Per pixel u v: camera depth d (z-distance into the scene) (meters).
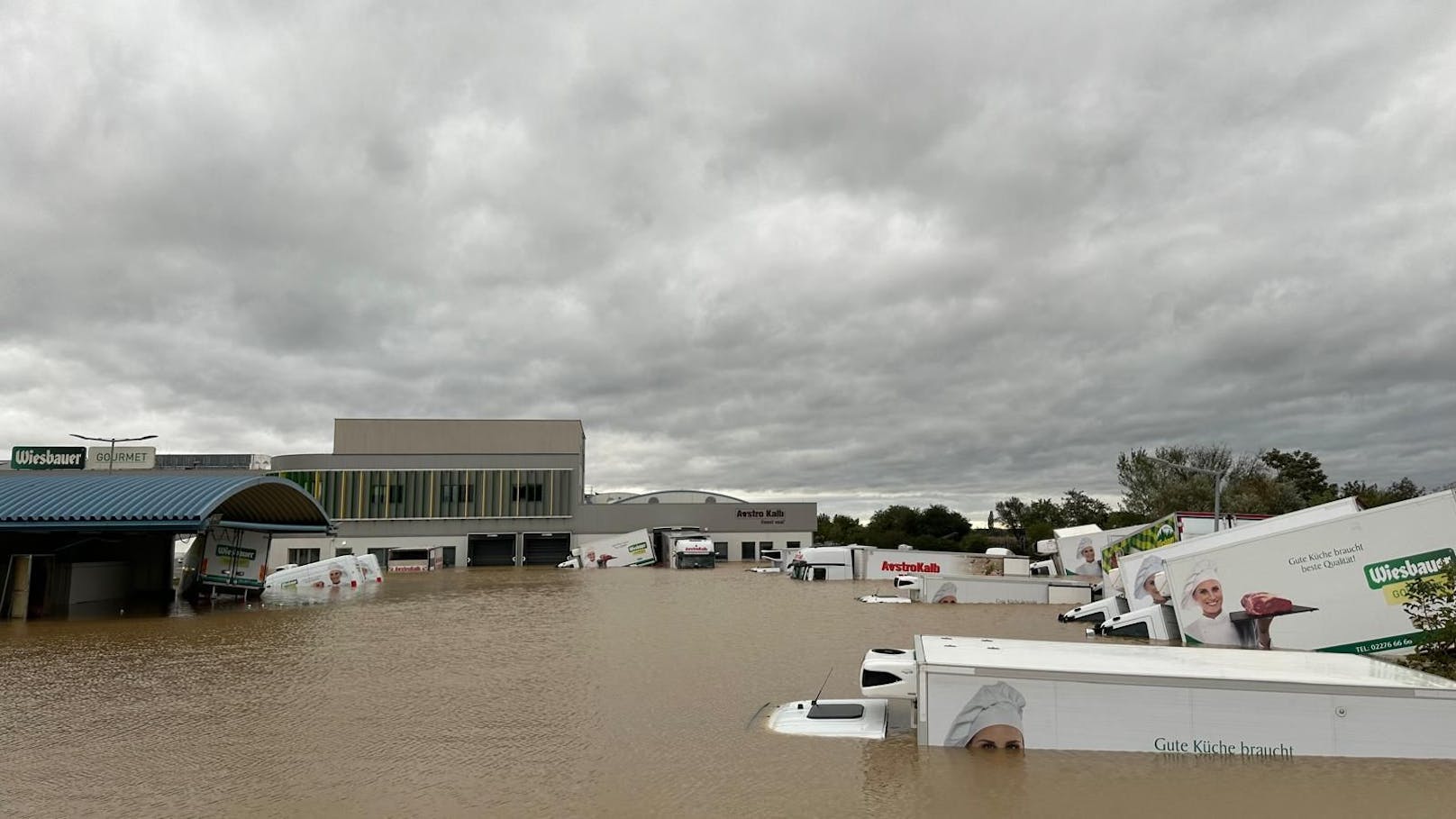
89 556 50.84
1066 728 16.17
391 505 98.00
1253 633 29.11
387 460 98.50
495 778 15.35
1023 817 12.99
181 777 15.47
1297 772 14.76
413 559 89.00
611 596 54.25
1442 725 15.17
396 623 39.28
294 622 39.66
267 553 51.56
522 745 17.62
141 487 45.62
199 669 26.94
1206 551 30.00
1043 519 146.25
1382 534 27.58
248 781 15.20
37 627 37.78
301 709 21.08
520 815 13.45
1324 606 28.09
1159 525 52.72
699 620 40.28
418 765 16.20
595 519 101.25
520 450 104.62
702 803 13.95
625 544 89.69
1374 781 14.25
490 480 99.81
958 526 144.00
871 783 14.70
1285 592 28.80
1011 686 16.47
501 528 99.38
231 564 50.19
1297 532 28.83
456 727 19.20
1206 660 17.84
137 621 40.12
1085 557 70.06
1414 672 16.91
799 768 15.73
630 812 13.58
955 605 49.31
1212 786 14.16
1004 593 50.25
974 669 16.62
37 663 28.08
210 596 50.03
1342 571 27.97
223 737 18.31
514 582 67.88
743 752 16.89
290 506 55.78
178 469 102.12
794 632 35.47
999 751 16.27
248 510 52.59
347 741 18.02
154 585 53.03
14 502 43.19
